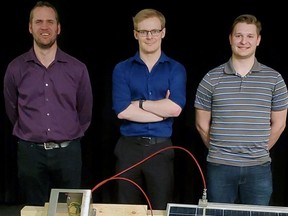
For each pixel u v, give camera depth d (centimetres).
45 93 250
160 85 246
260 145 228
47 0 327
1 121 343
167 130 249
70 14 330
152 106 243
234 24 224
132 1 328
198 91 235
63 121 254
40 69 250
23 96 252
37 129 251
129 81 247
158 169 248
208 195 237
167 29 330
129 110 245
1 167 353
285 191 341
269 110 226
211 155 234
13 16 329
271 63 327
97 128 343
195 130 338
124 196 252
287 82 327
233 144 227
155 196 251
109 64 335
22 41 332
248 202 236
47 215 156
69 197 158
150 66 247
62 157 257
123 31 331
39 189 262
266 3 322
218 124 229
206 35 329
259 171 230
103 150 346
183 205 169
